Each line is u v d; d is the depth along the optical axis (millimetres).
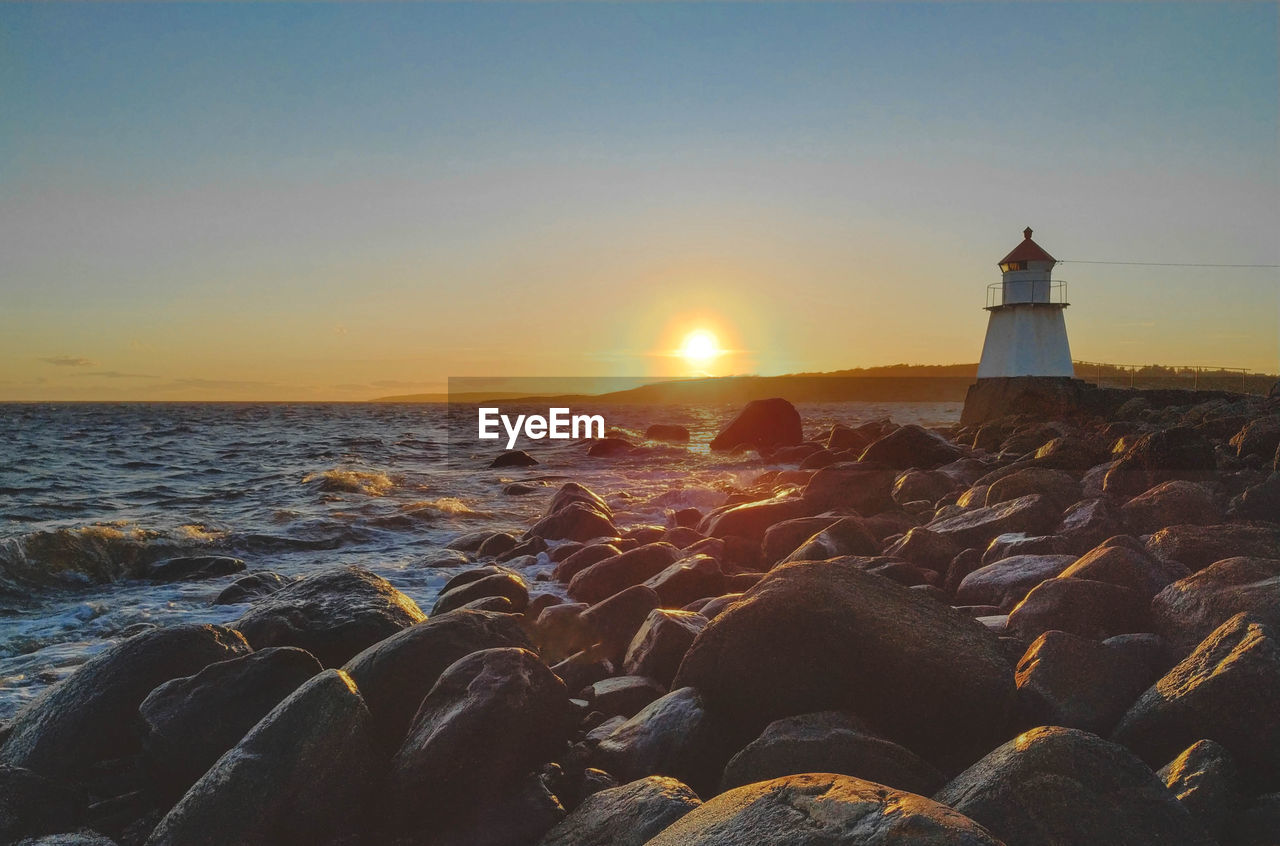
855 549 9445
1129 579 6246
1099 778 3383
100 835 4332
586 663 6617
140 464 28719
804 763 4195
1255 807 3607
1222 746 3949
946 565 8734
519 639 5516
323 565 12539
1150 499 9172
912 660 4758
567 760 4574
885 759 4176
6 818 4352
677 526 14562
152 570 11750
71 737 5125
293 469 27203
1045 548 8016
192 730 4805
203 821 3992
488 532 15070
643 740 4754
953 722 4688
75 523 15984
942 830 2623
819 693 4836
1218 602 5426
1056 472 11297
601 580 9500
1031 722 4641
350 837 4102
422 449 36750
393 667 5078
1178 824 3279
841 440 27094
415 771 4152
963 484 14555
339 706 4285
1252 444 13789
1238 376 51250
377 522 15875
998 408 37156
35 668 7891
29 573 10797
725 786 4332
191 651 5562
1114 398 36062
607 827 3807
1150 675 4922
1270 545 7305
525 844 4012
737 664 4961
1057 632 5055
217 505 18656
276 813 4000
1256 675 4094
